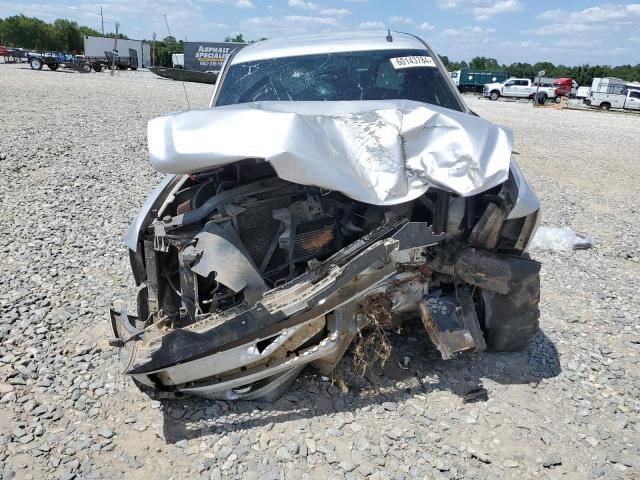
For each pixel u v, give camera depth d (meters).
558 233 6.11
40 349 3.58
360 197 2.65
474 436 2.76
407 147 2.91
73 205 6.87
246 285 2.73
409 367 3.30
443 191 3.04
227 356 2.67
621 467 2.57
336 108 3.18
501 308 3.22
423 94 3.98
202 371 2.70
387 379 3.19
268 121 2.74
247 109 2.88
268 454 2.63
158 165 2.72
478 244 3.09
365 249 2.80
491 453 2.65
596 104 38.78
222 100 4.13
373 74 4.09
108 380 3.26
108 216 6.51
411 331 3.66
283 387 3.01
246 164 3.18
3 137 10.23
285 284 2.79
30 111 14.12
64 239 5.71
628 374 3.38
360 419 2.87
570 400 3.08
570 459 2.62
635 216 7.47
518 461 2.60
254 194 3.08
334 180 2.63
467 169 2.79
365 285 2.80
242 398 2.96
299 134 2.69
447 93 4.06
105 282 4.68
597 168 11.06
